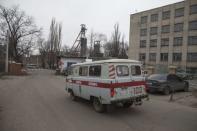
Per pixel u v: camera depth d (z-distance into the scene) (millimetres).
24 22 48688
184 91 16875
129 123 7434
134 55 63625
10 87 17469
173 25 53156
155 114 8781
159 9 56719
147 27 59906
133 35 64250
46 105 10344
